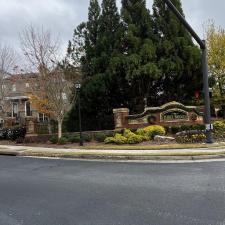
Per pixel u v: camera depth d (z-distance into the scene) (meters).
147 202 6.73
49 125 25.27
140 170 10.75
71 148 18.78
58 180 9.55
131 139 19.64
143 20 25.77
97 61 26.17
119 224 5.50
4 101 32.19
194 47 24.97
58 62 24.95
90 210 6.39
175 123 22.94
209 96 17.38
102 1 28.14
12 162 14.16
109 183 8.78
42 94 23.50
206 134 17.45
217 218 5.59
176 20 25.22
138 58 23.66
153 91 26.27
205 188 7.73
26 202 7.23
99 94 25.00
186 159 13.35
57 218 6.00
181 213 5.92
